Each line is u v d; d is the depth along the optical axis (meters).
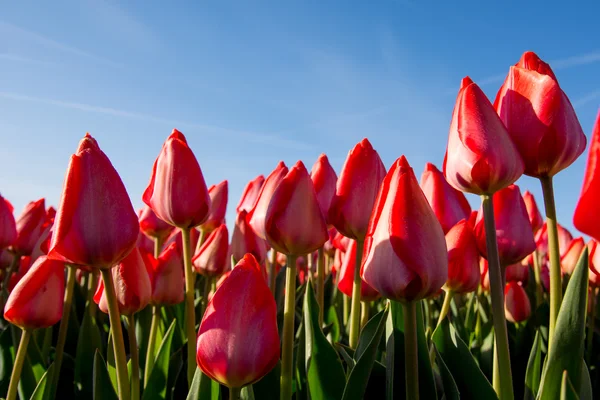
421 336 0.45
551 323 0.42
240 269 0.40
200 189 0.52
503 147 0.40
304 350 0.53
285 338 0.46
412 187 0.39
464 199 0.58
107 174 0.43
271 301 0.40
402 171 0.39
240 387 0.40
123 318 0.82
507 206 0.50
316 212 0.46
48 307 0.52
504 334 0.40
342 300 0.97
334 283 1.02
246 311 0.39
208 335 0.39
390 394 0.44
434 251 0.39
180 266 0.61
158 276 0.60
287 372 0.46
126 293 0.52
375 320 0.48
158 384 0.53
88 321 0.63
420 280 0.39
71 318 0.79
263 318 0.39
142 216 0.89
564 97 0.41
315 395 0.47
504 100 0.42
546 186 0.42
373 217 0.41
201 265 0.70
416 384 0.40
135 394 0.52
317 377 0.47
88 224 0.42
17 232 0.90
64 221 0.42
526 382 0.49
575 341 0.39
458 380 0.45
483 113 0.41
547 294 0.98
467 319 0.82
